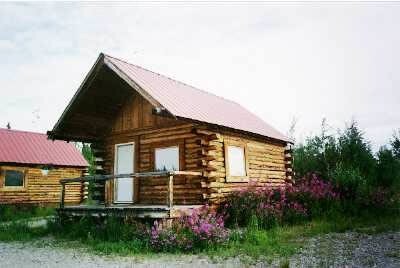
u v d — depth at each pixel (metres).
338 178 16.62
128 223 11.71
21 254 10.20
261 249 9.39
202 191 13.26
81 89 14.24
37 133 27.94
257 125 17.89
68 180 14.34
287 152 19.16
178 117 12.09
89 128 16.22
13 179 25.69
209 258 8.83
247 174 15.62
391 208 15.42
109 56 14.27
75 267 8.38
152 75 16.06
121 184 15.89
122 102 16.06
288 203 14.30
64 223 14.11
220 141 14.37
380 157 22.58
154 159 14.79
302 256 8.59
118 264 8.52
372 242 9.98
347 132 23.70
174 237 10.01
